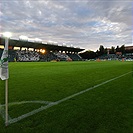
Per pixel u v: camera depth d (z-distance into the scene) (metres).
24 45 51.91
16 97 4.14
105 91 4.88
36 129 2.31
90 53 94.88
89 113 2.96
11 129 2.31
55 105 3.46
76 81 6.91
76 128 2.35
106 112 3.01
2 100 3.87
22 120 2.64
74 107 3.32
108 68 15.46
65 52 75.00
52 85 5.89
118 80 7.24
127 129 2.30
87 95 4.36
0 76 2.47
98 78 7.92
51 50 67.06
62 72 11.20
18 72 11.14
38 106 3.39
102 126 2.41
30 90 5.00
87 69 14.11
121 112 3.01
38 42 52.81
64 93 4.59
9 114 2.92
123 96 4.25
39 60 54.88
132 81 6.95
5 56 2.48
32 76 8.75
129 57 85.56
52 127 2.38
